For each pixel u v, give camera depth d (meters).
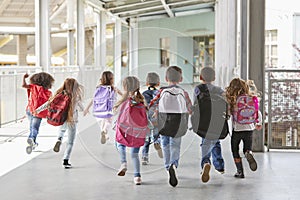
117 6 19.05
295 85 6.48
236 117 4.86
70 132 5.46
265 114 6.87
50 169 5.34
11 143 7.25
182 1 18.61
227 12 13.11
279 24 10.91
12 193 4.30
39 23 11.91
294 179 4.89
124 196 4.21
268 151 6.50
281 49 10.88
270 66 10.92
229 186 4.60
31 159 5.93
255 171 5.25
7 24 13.66
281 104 6.52
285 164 5.64
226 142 7.33
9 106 9.70
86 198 4.15
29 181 4.77
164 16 22.73
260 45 6.38
